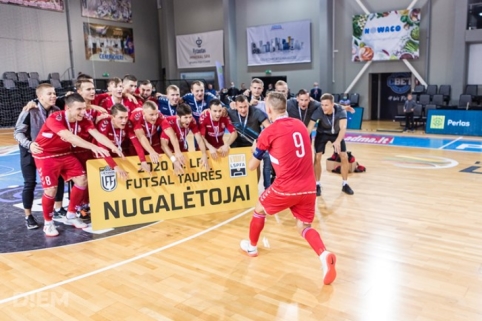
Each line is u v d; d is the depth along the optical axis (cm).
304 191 317
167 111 545
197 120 514
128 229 455
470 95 1282
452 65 1419
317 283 320
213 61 1958
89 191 449
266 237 421
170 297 306
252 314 279
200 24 1981
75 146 440
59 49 1720
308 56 1686
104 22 1872
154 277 340
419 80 1490
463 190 577
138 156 462
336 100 1588
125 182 461
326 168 729
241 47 1867
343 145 568
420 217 468
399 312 276
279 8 1733
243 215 489
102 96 507
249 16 1819
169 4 2047
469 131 1119
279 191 321
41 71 1670
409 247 385
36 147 415
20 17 1591
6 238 436
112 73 1917
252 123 502
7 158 950
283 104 321
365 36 1547
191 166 484
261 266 354
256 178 512
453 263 349
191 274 343
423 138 1099
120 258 380
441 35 1437
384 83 1622
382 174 691
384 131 1269
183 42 2036
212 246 402
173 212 483
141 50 2039
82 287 326
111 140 460
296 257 371
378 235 417
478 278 321
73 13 1755
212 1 1923
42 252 398
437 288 307
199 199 493
